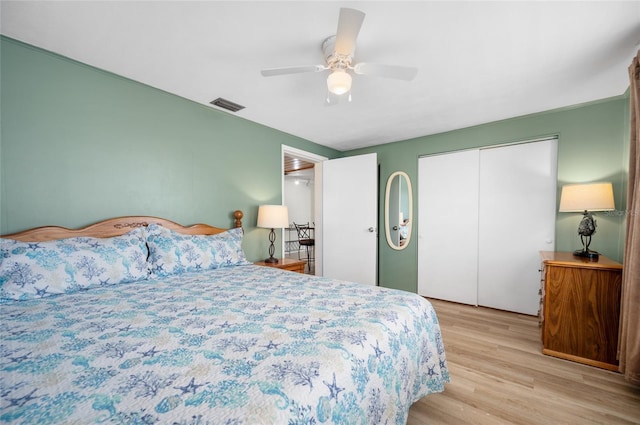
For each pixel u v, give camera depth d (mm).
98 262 1658
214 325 1105
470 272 3369
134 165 2156
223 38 1650
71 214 1844
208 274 2064
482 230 3283
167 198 2355
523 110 2783
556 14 1426
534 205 2957
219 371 778
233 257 2445
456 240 3467
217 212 2746
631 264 1612
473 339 2387
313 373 789
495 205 3193
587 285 1972
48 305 1322
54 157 1780
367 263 3797
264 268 2336
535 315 2957
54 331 1034
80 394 670
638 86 1641
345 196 4008
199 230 2529
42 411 610
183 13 1440
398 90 2312
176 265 2029
